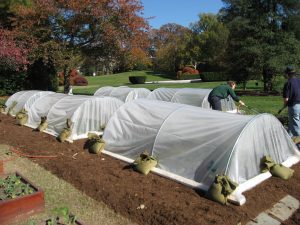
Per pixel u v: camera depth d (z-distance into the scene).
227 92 9.63
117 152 7.59
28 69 23.17
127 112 7.88
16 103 13.27
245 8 26.61
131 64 20.53
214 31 60.22
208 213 4.97
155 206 5.19
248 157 6.09
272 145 6.81
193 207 5.15
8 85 22.44
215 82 41.72
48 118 10.16
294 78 8.38
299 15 25.73
